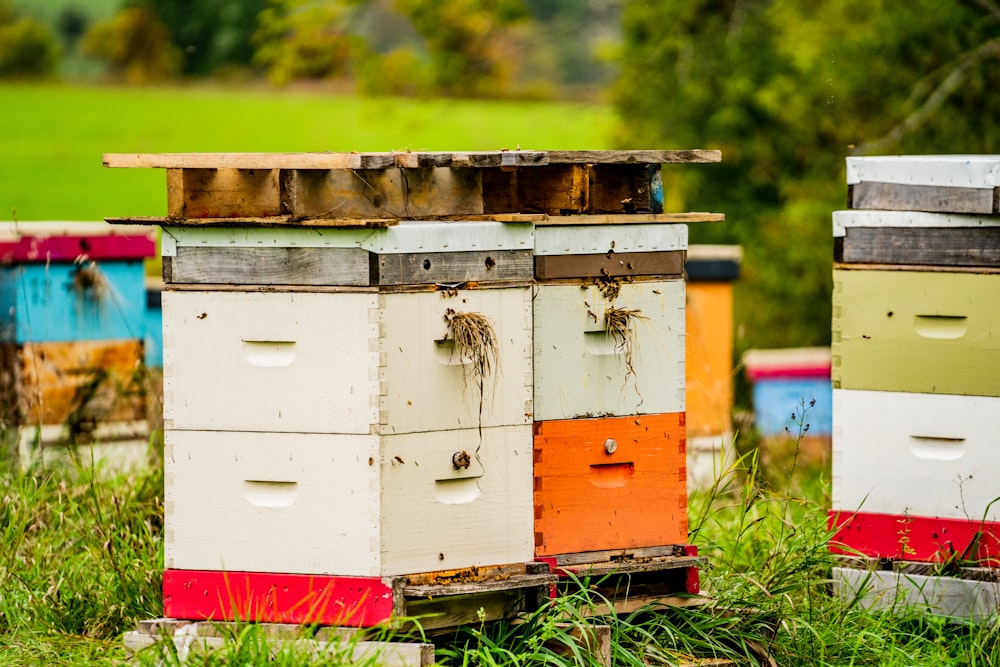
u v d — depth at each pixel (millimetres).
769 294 20625
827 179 20062
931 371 7348
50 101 47500
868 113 18266
